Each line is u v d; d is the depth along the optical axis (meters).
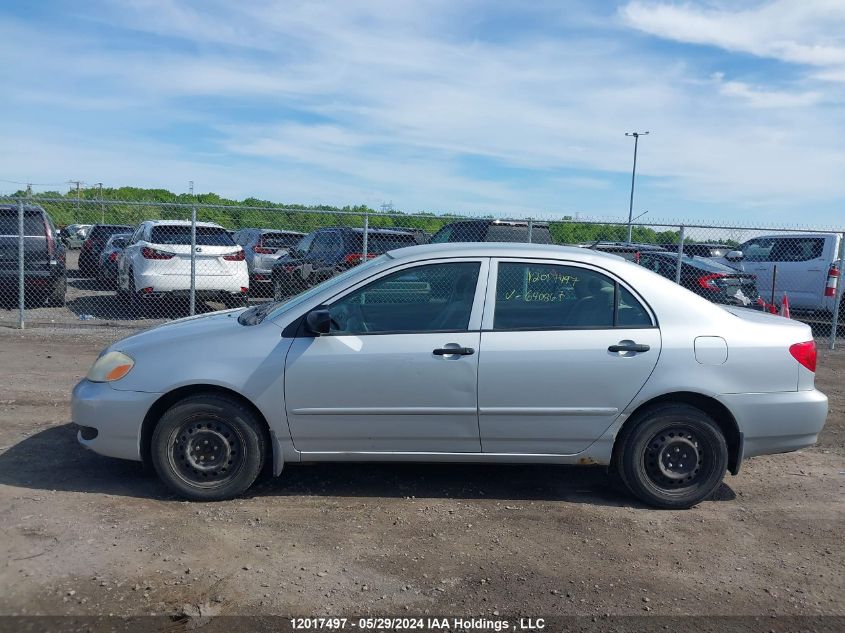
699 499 5.08
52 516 4.66
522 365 4.93
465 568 4.19
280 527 4.64
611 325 5.04
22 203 12.15
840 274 11.84
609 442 5.03
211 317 5.65
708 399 5.05
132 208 24.48
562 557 4.36
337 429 4.97
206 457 4.99
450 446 5.04
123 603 3.69
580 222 11.27
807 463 6.25
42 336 11.12
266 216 19.30
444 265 5.13
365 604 3.77
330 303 5.06
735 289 12.52
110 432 4.98
